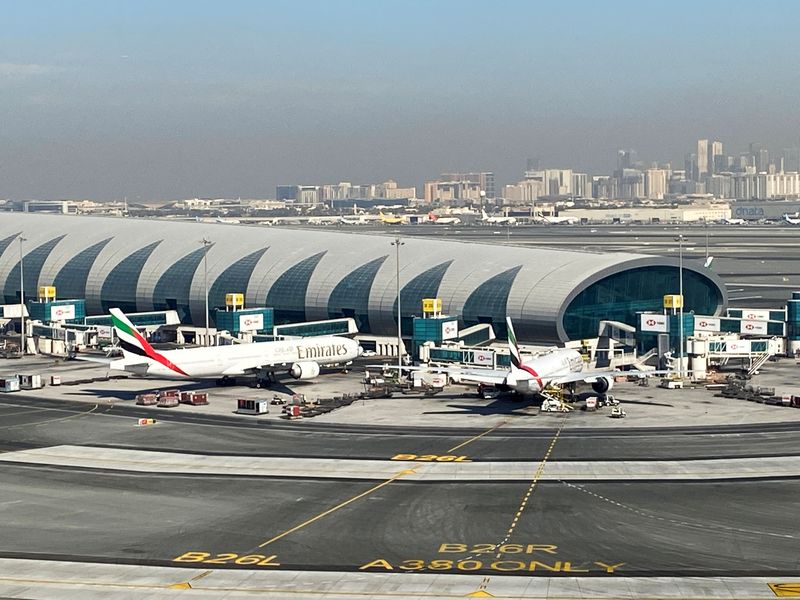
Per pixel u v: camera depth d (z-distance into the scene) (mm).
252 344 128000
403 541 66375
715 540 65750
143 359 118062
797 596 56156
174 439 98188
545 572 60312
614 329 145750
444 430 101062
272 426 103938
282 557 63625
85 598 57344
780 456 88125
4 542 67188
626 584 58219
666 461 86875
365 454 91000
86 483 82250
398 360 150000
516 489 78625
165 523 71000
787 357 148750
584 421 104688
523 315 144750
